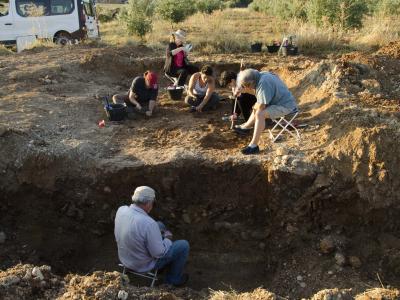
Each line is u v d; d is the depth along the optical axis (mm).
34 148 5973
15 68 9539
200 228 5715
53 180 5789
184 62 8539
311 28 12734
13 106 7469
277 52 11688
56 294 4090
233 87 6801
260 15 22938
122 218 4586
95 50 11266
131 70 9984
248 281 5250
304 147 5793
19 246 5625
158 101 8273
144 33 14719
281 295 4848
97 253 5688
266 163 5539
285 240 5355
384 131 5375
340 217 5289
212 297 4332
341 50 11945
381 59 8945
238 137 6461
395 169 5207
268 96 5645
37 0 13516
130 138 6543
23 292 4023
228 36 13055
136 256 4609
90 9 14938
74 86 8820
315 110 6867
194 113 7598
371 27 13883
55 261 5566
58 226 5805
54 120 7004
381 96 6832
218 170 5613
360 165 5277
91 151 6055
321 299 3979
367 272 4938
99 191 5742
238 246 5605
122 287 4133
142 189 4594
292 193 5383
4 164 5863
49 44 12625
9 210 5840
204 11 23547
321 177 5312
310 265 5070
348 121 5824
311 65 8836
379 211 5156
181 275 5031
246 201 5629
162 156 5871
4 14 13367
